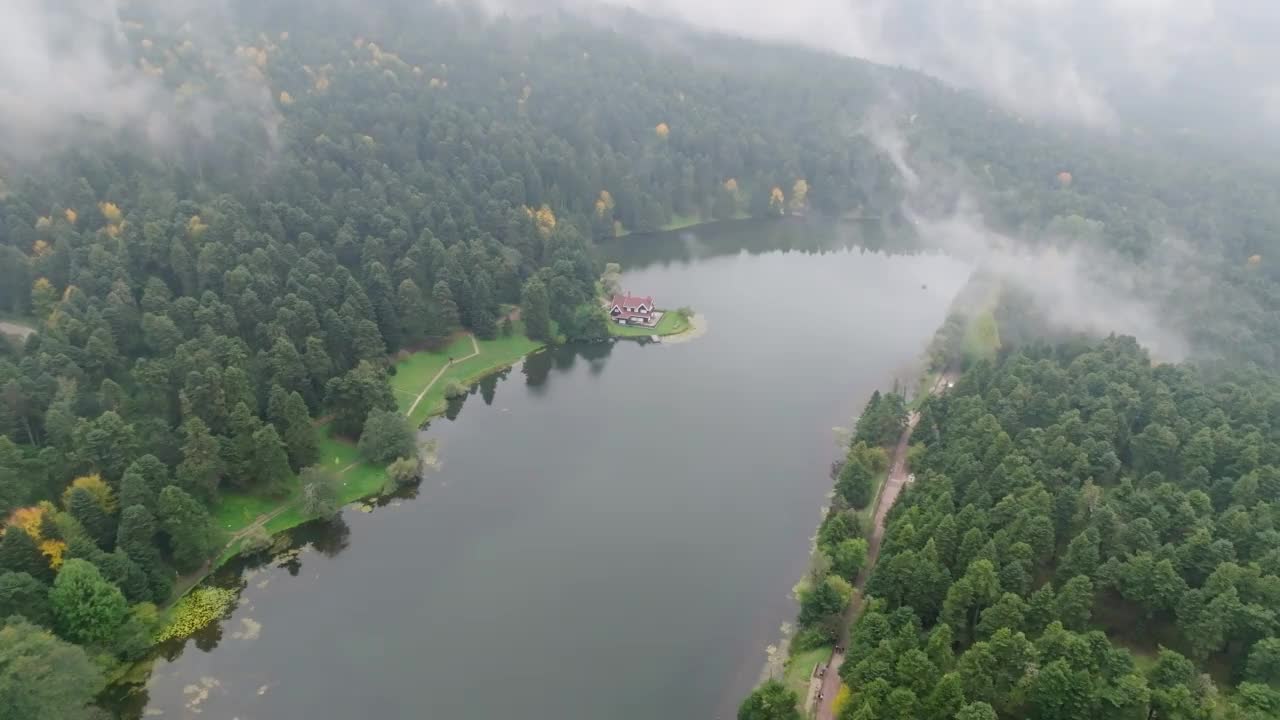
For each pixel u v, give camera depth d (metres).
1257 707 108.06
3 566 132.25
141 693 135.50
